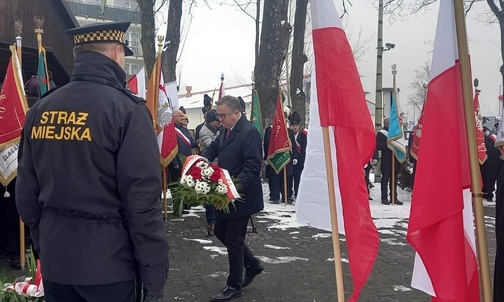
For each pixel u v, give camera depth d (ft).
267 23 44.47
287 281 18.38
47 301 8.43
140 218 7.80
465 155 8.56
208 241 25.05
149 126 8.28
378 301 16.35
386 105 75.51
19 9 31.32
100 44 8.46
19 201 8.71
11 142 18.22
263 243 24.72
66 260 7.90
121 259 8.04
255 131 16.05
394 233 27.22
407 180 41.52
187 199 15.10
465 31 8.20
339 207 10.40
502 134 10.08
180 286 17.78
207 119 30.81
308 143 10.78
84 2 104.27
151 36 50.06
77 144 7.88
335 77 9.29
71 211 7.96
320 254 22.48
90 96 8.09
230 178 15.47
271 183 38.11
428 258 8.54
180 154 31.37
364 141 9.36
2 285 12.28
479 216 8.16
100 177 7.91
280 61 44.91
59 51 35.94
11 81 18.26
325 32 9.31
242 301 16.15
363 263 9.27
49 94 8.61
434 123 8.41
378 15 50.88
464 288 8.29
